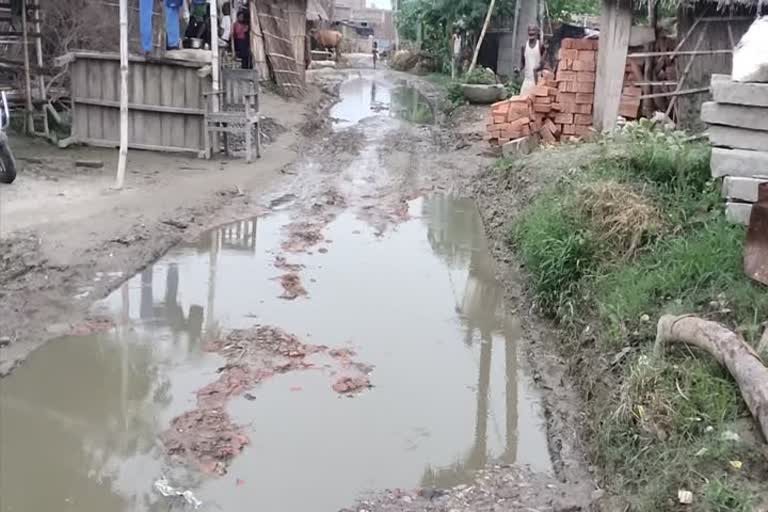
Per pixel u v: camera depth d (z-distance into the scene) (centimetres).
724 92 581
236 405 541
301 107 1952
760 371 413
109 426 515
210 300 718
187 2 1537
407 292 766
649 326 535
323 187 1155
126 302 703
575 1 2317
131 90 1264
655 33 1115
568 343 616
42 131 1329
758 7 939
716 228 600
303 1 2267
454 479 471
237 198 1050
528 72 1554
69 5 1390
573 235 689
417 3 2998
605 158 859
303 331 664
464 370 611
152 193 1022
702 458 399
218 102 1267
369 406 548
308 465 477
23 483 457
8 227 829
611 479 442
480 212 1058
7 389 554
